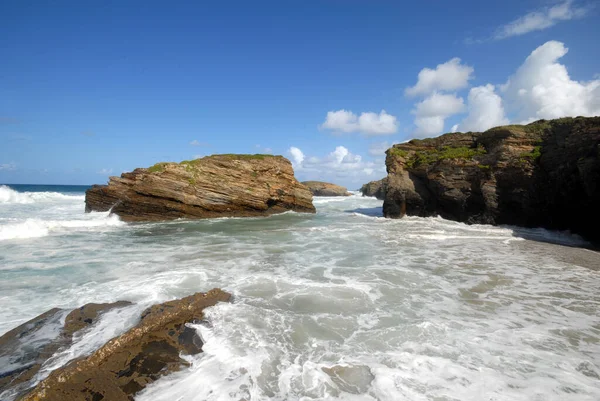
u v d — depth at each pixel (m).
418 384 4.80
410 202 30.77
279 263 11.99
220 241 16.86
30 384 4.76
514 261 12.68
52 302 7.92
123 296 8.30
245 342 6.01
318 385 4.80
